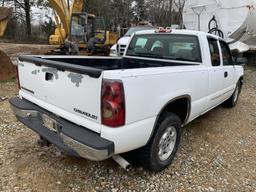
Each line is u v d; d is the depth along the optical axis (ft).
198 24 37.93
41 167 11.28
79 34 47.37
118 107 8.38
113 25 135.95
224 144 14.89
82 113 9.07
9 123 15.65
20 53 35.53
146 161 10.80
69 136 8.85
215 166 12.47
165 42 15.58
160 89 10.06
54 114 10.14
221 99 17.63
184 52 14.80
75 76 9.00
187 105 12.50
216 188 10.85
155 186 10.63
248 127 17.92
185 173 11.68
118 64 16.94
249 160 13.34
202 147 14.26
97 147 8.25
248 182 11.44
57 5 43.60
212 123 18.06
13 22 103.65
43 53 37.45
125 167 9.73
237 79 20.39
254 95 27.48
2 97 20.86
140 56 16.79
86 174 11.02
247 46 38.86
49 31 113.80
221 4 34.76
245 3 33.06
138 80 8.95
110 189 10.25
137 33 17.13
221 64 16.43
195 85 12.73
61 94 9.71
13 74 27.09
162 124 10.68
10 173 10.79
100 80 8.38
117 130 8.50
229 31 34.99
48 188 10.06
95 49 51.19
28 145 13.07
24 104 11.48
